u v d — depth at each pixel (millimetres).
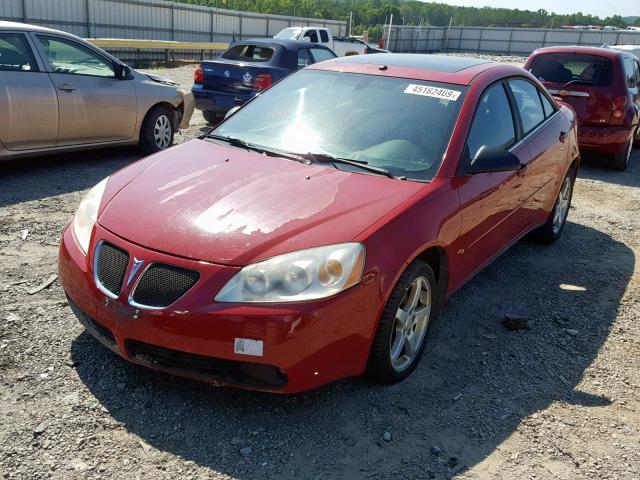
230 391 3148
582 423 3166
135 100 7793
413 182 3463
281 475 2625
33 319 3689
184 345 2758
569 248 5871
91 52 7359
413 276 3182
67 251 3215
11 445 2652
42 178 6793
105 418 2881
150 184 3402
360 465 2725
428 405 3199
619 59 8969
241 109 4492
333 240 2889
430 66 4391
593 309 4559
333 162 3639
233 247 2830
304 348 2748
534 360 3764
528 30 58719
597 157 10398
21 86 6477
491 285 4859
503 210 4227
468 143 3809
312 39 22109
